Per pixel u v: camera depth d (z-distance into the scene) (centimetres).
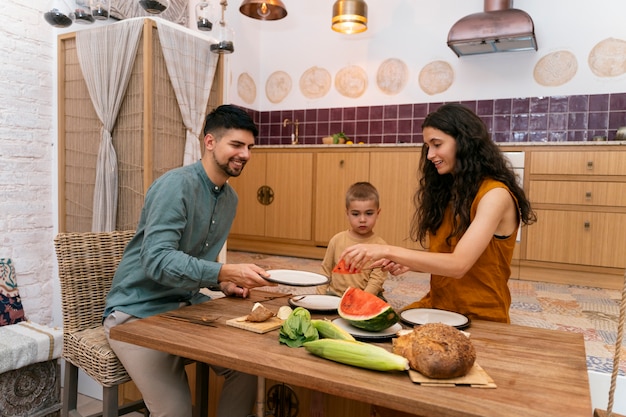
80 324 170
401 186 416
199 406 174
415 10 481
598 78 421
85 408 226
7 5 238
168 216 143
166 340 103
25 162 250
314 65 529
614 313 280
